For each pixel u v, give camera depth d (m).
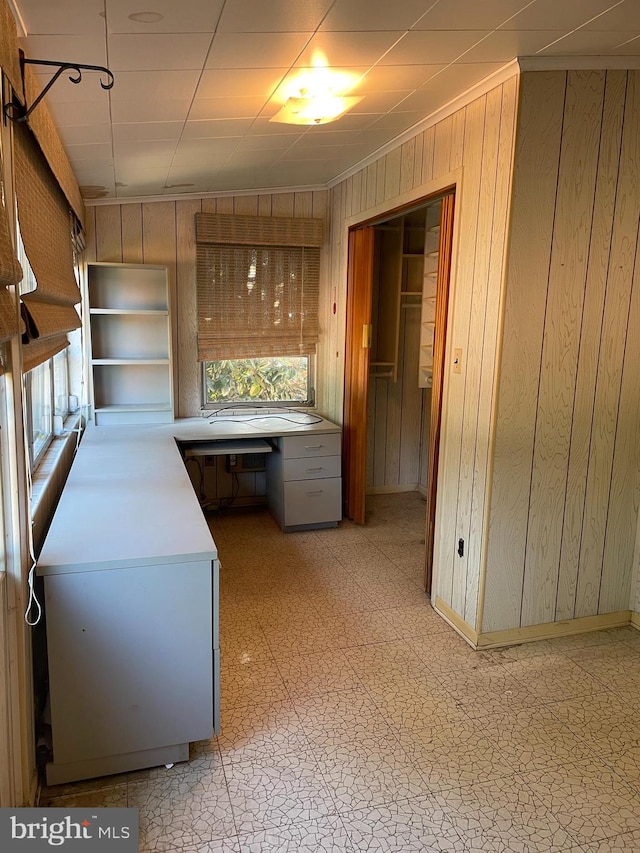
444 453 3.02
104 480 2.72
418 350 5.02
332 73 2.22
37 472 2.66
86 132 2.43
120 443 3.49
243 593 3.33
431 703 2.39
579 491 2.82
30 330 1.70
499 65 2.36
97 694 1.89
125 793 1.91
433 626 3.00
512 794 1.94
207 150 3.02
